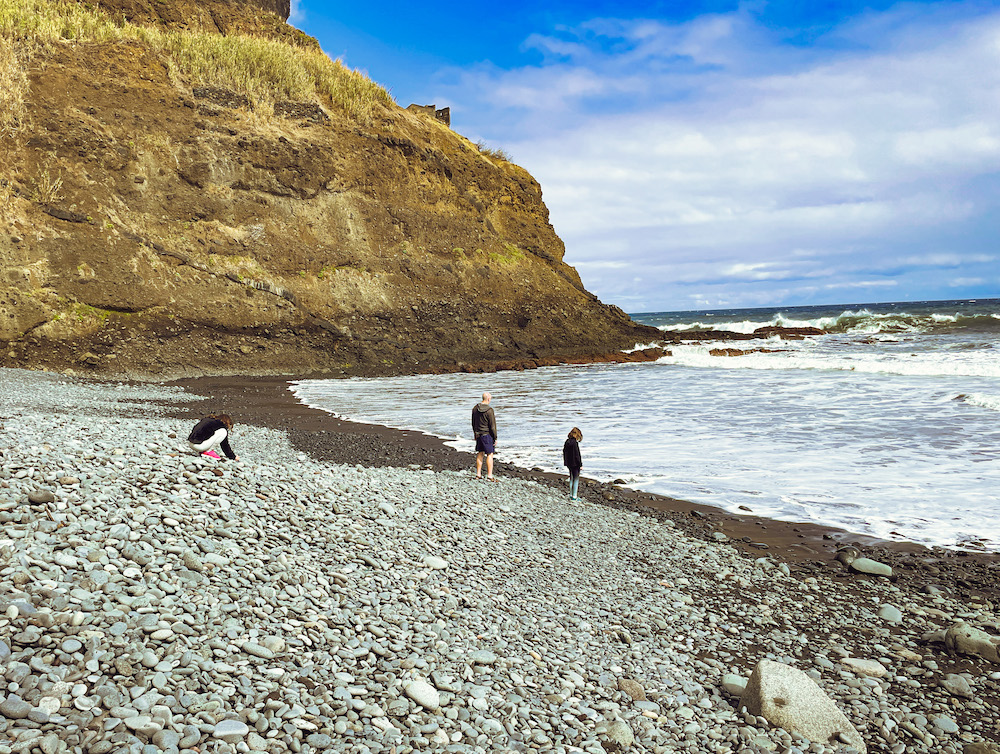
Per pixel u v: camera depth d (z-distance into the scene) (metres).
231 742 3.14
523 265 48.59
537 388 29.19
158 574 4.52
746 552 8.72
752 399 22.69
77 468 6.16
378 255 42.28
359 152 43.75
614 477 12.88
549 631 5.74
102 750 2.81
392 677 4.20
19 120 32.06
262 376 34.78
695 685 5.11
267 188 39.16
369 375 37.31
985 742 4.44
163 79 37.12
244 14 46.22
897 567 8.09
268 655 3.98
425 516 8.40
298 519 6.74
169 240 34.59
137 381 29.05
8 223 29.97
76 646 3.43
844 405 20.36
